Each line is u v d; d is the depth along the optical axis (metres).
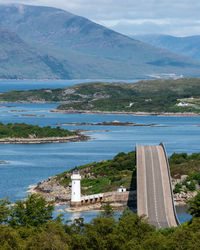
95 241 125.69
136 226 140.25
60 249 122.12
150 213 192.12
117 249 123.88
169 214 191.50
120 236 126.88
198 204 164.00
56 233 130.50
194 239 126.62
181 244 125.19
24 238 131.62
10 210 152.12
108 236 126.44
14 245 122.19
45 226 138.62
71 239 127.88
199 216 161.62
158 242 126.12
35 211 152.50
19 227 140.88
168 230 152.00
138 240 131.50
